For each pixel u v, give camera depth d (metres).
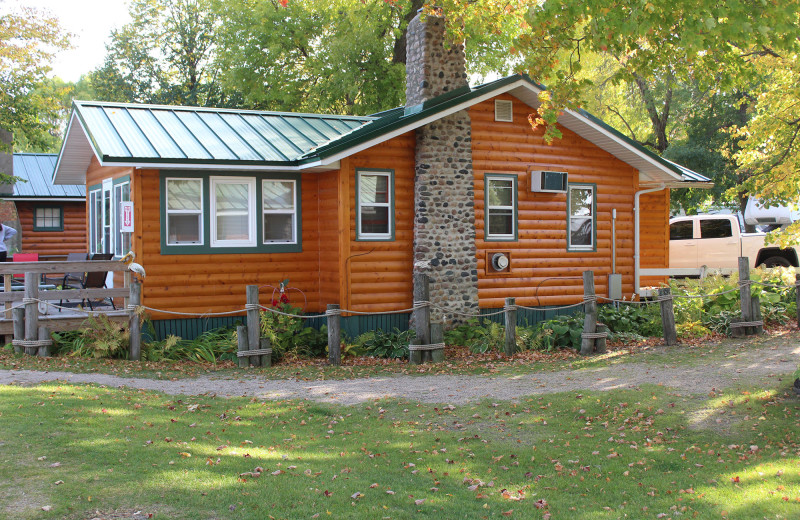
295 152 14.50
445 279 14.80
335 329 12.84
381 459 7.24
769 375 10.43
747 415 8.49
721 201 29.41
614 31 9.42
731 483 6.38
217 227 14.10
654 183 18.25
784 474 6.49
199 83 40.88
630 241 17.72
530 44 10.76
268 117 16.58
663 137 31.17
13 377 10.18
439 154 14.82
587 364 12.34
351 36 27.69
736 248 22.00
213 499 5.68
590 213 17.19
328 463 7.02
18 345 12.15
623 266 17.62
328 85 28.89
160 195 13.52
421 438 8.08
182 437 7.53
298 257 14.88
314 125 16.48
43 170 26.06
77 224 25.53
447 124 14.91
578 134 16.83
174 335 13.02
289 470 6.67
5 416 7.66
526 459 7.29
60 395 8.91
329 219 14.62
